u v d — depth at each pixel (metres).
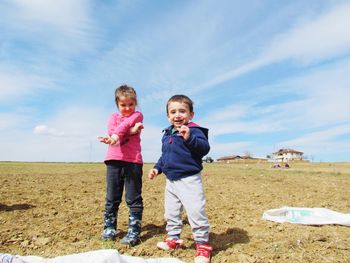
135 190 1.77
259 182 4.65
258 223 2.14
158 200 3.01
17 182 4.12
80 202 2.82
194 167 1.60
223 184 4.36
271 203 2.89
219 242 1.76
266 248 1.65
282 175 6.06
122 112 1.84
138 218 1.76
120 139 1.79
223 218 2.30
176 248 1.63
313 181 4.85
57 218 2.22
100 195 3.25
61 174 5.75
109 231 1.77
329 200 3.08
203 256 1.48
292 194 3.45
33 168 7.82
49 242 1.71
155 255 1.56
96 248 1.63
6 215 2.25
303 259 1.51
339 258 1.52
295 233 1.91
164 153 1.68
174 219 1.65
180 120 1.65
